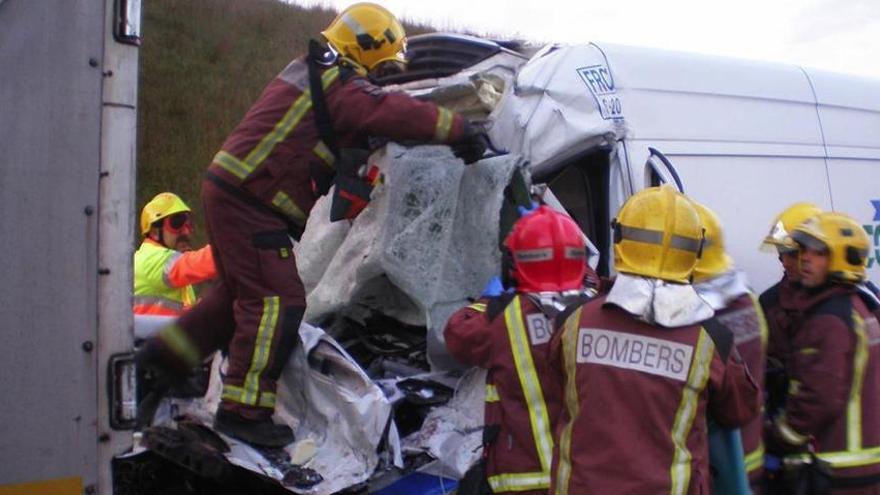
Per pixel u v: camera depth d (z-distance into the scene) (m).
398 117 3.44
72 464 2.34
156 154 15.20
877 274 5.22
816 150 5.01
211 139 15.88
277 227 3.46
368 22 3.60
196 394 3.79
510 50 4.54
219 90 16.94
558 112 4.08
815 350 3.29
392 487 3.25
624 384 2.63
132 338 2.43
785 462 3.37
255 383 3.32
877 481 3.28
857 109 5.35
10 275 2.26
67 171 2.33
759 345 3.10
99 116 2.38
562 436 2.77
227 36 18.38
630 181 4.18
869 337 3.29
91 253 2.36
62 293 2.33
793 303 3.47
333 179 3.58
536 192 3.95
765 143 4.77
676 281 2.72
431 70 4.63
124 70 2.42
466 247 3.90
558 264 3.11
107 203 2.38
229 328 3.72
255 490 3.53
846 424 3.27
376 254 3.87
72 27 2.35
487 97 4.20
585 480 2.61
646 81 4.39
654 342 2.65
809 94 5.11
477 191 3.88
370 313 4.30
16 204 2.27
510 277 3.31
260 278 3.40
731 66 4.81
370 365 4.30
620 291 2.70
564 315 2.86
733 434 2.86
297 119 3.45
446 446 3.40
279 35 19.34
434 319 3.77
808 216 3.60
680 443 2.62
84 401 2.35
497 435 3.10
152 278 4.76
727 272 3.18
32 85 2.29
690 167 4.42
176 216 5.02
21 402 2.28
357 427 3.26
